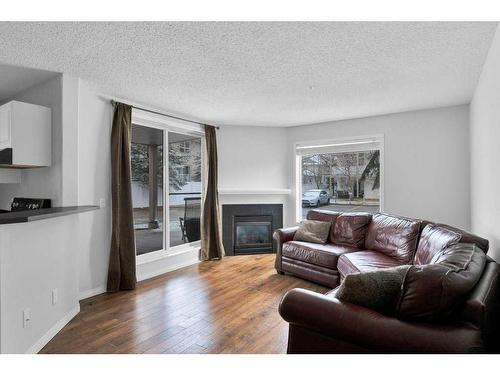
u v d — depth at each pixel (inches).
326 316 59.2
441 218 160.7
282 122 199.8
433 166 162.9
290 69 110.5
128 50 94.5
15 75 114.6
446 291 51.6
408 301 54.2
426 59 101.8
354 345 57.4
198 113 174.9
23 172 131.2
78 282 121.9
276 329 98.7
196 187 196.2
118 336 94.1
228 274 160.9
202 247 187.8
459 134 156.2
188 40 88.2
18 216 76.4
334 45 91.7
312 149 206.2
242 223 207.5
